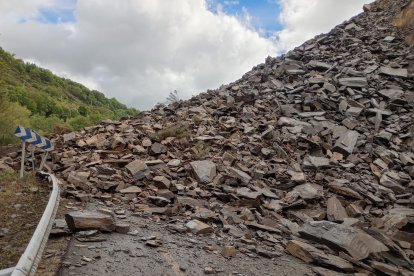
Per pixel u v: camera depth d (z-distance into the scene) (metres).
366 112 20.17
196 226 8.06
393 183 13.49
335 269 6.98
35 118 53.56
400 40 29.34
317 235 8.34
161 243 6.85
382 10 36.69
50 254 5.70
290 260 7.19
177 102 24.00
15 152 14.69
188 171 12.54
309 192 11.88
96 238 6.53
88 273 5.25
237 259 6.76
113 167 12.53
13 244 6.38
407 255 8.58
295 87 24.19
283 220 9.85
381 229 10.16
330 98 21.66
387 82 23.36
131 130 17.03
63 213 7.86
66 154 13.81
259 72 28.78
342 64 26.72
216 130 17.84
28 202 8.84
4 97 28.69
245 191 11.30
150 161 12.88
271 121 18.98
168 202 9.77
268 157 15.15
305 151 16.06
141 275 5.45
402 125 18.80
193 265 6.13
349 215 10.93
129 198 9.93
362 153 16.20
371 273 7.05
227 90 26.11
